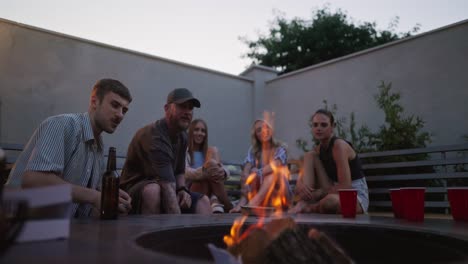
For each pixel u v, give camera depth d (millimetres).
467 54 3783
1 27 3584
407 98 4258
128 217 1379
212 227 1072
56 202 656
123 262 470
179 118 2152
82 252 543
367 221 1251
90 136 1604
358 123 4719
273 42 12008
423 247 910
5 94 3551
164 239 898
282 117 5695
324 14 11648
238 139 5578
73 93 3984
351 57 4887
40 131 1486
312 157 2654
